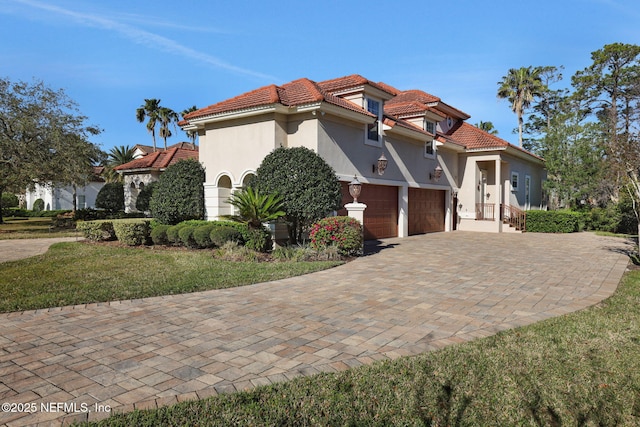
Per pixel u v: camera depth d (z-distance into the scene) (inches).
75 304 264.1
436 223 898.1
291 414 128.4
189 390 144.3
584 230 987.9
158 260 441.7
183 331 210.1
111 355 177.2
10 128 887.7
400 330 212.4
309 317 235.1
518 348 184.7
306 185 481.1
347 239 465.4
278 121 550.6
